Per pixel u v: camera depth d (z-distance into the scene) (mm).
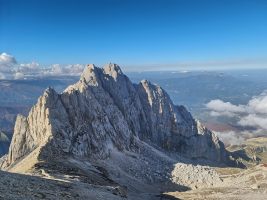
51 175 116000
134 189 193875
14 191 58219
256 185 174250
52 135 196625
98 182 131625
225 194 158625
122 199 82188
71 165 162875
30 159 169750
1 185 59250
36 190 62156
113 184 148875
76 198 66062
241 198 144000
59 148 190875
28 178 69688
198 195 163250
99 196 74438
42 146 179625
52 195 62500
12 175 68688
